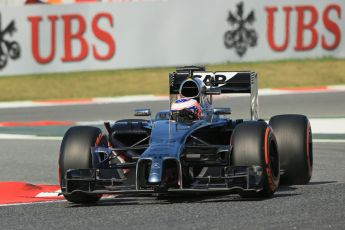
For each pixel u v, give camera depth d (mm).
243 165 30141
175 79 37844
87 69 91188
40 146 56969
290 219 26984
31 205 32719
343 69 92500
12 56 91250
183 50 92125
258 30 93125
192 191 29062
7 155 53156
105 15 91000
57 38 90812
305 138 34781
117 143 35031
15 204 33312
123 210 30000
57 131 65188
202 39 92188
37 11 90750
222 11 92312
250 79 38281
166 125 32344
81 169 30875
